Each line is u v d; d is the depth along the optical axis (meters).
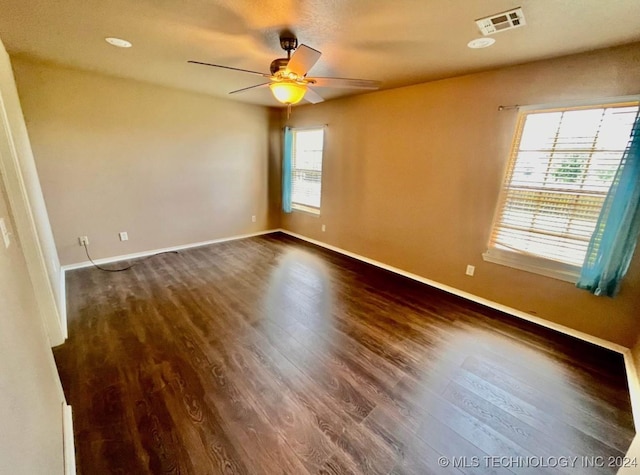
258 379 1.95
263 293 3.18
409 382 1.98
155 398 1.77
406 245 3.75
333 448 1.51
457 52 2.31
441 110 3.15
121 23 1.97
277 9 1.73
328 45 2.24
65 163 3.34
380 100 3.72
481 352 2.32
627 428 1.69
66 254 3.54
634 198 2.05
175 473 1.36
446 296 3.27
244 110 4.78
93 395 1.77
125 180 3.81
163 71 3.13
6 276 1.00
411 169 3.54
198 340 2.33
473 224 3.09
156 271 3.66
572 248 2.49
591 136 2.29
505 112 2.70
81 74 3.24
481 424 1.69
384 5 1.65
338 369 2.08
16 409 0.80
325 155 4.59
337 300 3.09
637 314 2.23
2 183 1.40
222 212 4.91
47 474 0.99
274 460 1.44
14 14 1.85
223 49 2.44
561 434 1.64
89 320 2.56
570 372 2.13
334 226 4.70
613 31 1.85
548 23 1.79
